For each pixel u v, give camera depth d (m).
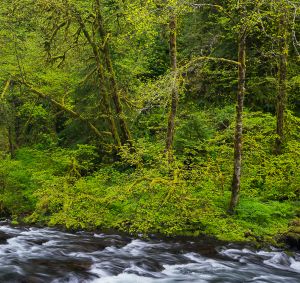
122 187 13.34
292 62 18.28
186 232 12.45
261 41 17.14
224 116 17.66
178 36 22.19
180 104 19.47
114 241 11.87
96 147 18.08
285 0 11.13
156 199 12.84
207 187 13.34
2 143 21.61
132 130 18.84
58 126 22.14
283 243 11.30
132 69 18.64
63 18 16.36
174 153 15.61
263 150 14.97
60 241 11.80
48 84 18.64
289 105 18.42
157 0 12.56
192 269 9.66
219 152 15.02
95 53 17.11
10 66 17.23
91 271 9.20
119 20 17.16
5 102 18.23
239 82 12.38
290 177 14.27
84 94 18.47
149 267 9.70
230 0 12.20
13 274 8.66
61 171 16.80
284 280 9.12
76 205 13.70
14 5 16.38
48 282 8.34
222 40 18.78
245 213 12.66
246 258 10.44
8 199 15.90
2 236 12.25
